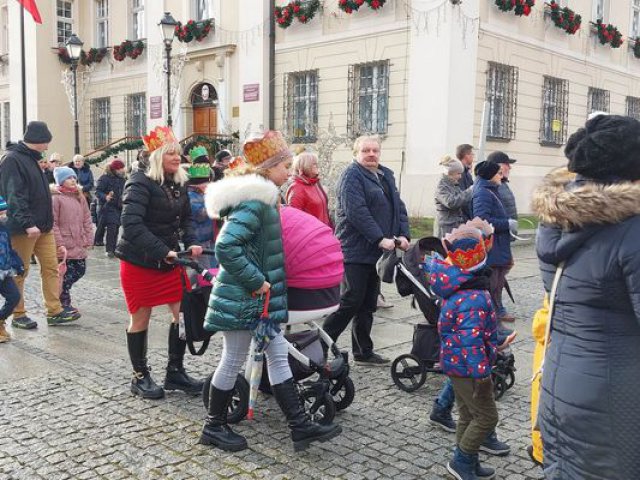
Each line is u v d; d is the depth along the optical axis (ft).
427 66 46.39
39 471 11.48
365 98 51.37
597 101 62.75
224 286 11.92
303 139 52.75
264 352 12.45
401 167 48.39
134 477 11.28
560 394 7.32
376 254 16.67
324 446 12.57
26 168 20.80
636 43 66.23
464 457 11.09
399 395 15.39
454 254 11.03
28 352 18.89
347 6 49.85
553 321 7.66
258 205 11.60
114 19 74.95
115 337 20.72
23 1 64.75
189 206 16.15
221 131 61.11
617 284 6.93
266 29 56.95
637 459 6.93
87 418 13.88
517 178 51.85
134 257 14.66
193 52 63.41
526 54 52.26
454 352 10.92
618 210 6.84
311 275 12.75
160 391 15.11
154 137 15.14
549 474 7.54
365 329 17.78
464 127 46.91
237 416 13.39
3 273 19.21
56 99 78.89
